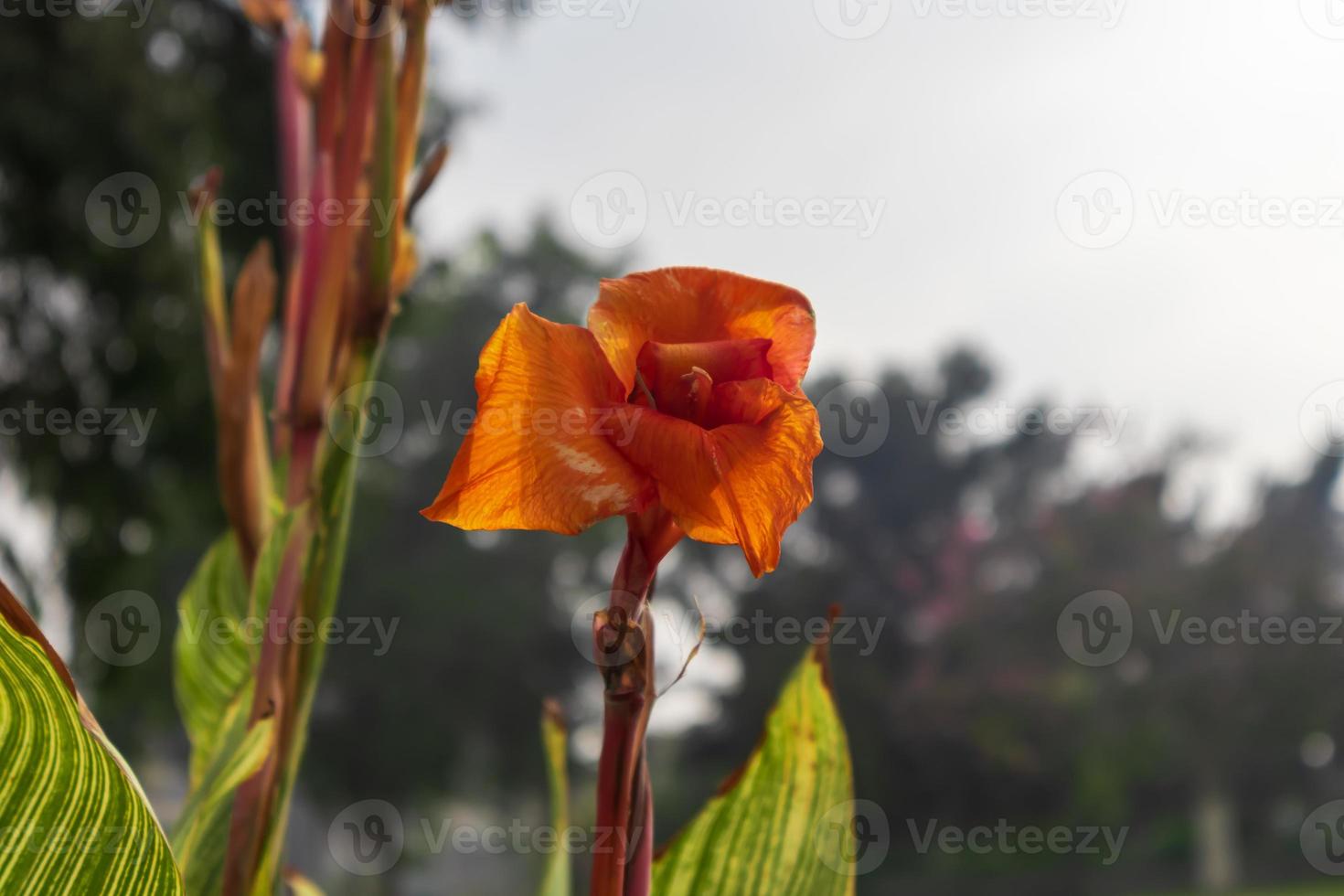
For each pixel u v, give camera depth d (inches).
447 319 715.4
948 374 954.1
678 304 27.5
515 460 23.5
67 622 272.5
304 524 36.2
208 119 305.3
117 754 26.4
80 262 278.7
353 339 38.4
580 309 916.0
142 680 363.9
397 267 40.4
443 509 23.1
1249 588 785.6
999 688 749.9
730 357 26.2
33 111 271.0
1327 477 837.8
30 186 277.6
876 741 759.1
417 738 804.0
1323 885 749.3
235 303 41.2
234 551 52.1
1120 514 834.8
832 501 918.4
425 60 39.5
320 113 40.8
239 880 34.8
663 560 25.1
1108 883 731.4
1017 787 737.6
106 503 283.9
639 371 26.1
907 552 907.4
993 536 898.7
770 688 805.2
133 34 284.7
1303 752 761.0
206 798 33.6
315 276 40.2
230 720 39.9
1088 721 744.3
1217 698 751.7
